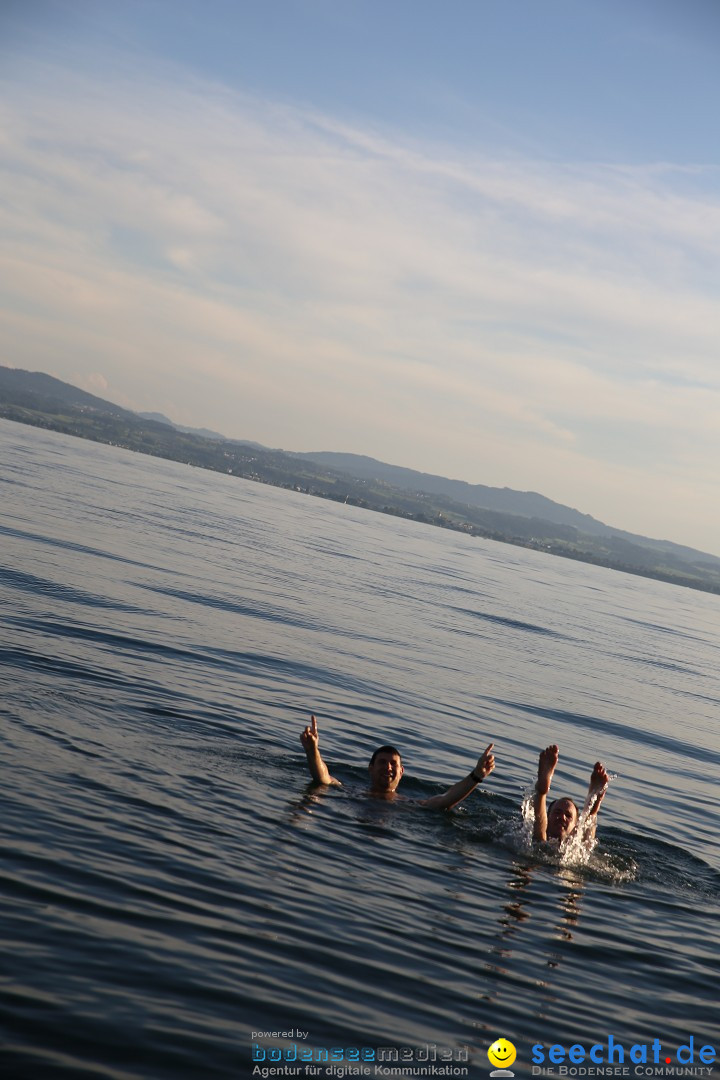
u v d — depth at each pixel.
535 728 16.58
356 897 7.02
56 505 41.72
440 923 6.85
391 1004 5.52
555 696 21.00
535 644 31.23
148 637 16.42
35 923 5.59
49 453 108.31
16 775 8.00
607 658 32.56
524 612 44.53
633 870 9.12
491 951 6.53
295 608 25.73
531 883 8.15
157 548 33.44
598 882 8.56
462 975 6.07
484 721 16.11
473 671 21.91
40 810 7.35
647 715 21.45
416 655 22.30
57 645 13.96
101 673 12.78
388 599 34.91
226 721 11.79
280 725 12.30
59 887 6.13
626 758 15.75
